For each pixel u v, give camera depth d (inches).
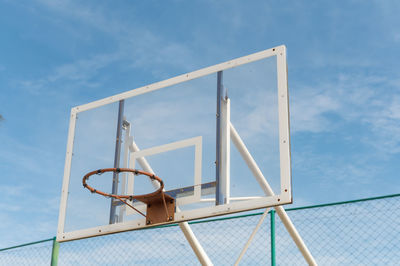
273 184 218.1
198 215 229.9
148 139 256.4
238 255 260.4
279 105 228.2
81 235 255.3
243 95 238.8
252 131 231.1
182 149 245.1
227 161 231.5
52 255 299.3
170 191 240.4
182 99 256.1
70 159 274.7
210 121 242.8
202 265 243.8
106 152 265.3
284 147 220.8
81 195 263.9
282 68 233.3
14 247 312.7
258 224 254.5
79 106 285.6
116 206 252.4
